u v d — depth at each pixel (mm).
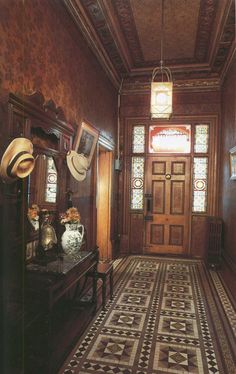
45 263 2346
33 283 2004
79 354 2330
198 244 5656
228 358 2316
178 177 5762
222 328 2809
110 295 3488
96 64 4262
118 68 5238
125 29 4109
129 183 5918
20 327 1808
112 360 2262
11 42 2033
